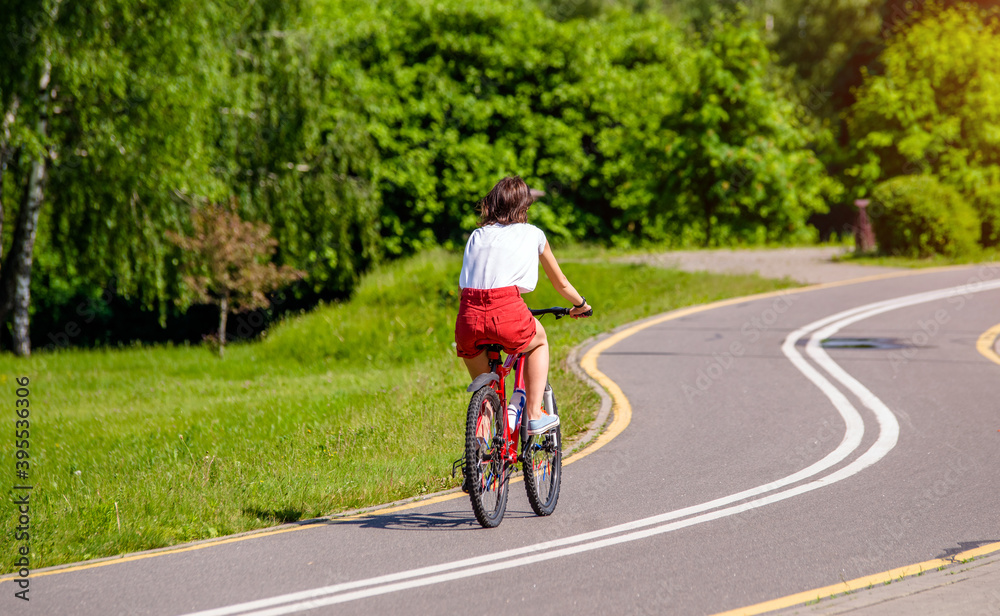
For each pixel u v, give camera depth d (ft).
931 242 171.22
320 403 86.02
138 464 63.82
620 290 152.87
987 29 246.06
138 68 144.05
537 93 257.34
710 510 44.01
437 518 44.65
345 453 60.70
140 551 41.52
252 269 151.23
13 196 164.76
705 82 220.84
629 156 234.58
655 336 105.60
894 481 48.11
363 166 194.49
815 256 185.16
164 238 156.15
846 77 345.72
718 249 209.56
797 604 32.14
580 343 104.63
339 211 189.57
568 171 251.39
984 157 247.29
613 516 43.57
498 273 39.91
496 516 42.06
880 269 162.09
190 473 56.90
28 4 133.69
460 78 250.98
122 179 148.36
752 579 34.83
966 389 70.85
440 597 33.83
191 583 36.32
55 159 151.12
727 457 54.34
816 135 271.49
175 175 149.48
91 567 38.96
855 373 79.10
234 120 172.96
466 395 78.28
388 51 237.66
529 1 286.25
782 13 381.19
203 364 136.36
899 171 252.21
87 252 157.99
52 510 49.44
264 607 33.47
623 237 255.29
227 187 167.94
